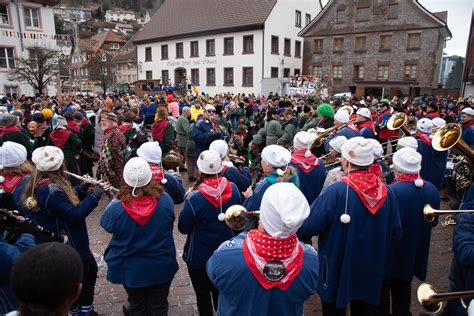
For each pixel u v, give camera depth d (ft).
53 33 88.79
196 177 25.00
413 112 30.71
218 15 105.70
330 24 99.09
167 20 120.47
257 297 4.96
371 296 8.13
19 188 8.95
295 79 80.12
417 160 9.20
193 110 30.53
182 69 113.39
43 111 23.22
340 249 8.04
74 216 8.63
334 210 8.00
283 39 100.53
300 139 11.72
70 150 18.97
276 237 4.82
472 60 82.89
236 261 5.08
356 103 43.50
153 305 8.29
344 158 8.37
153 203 8.03
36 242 8.47
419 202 9.14
